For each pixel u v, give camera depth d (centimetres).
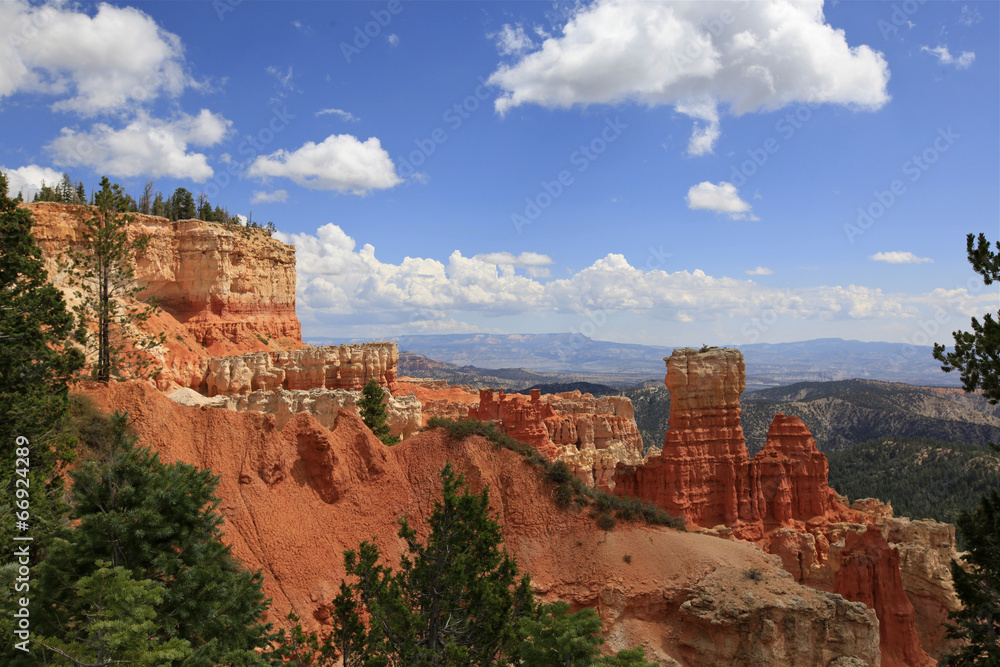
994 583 3312
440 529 3102
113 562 2238
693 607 4056
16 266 3644
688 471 6506
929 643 5391
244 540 3734
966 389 3356
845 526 6306
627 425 10556
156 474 2483
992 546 3300
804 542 5619
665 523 4884
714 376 6669
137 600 1970
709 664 3900
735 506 6531
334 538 4100
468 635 2973
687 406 6675
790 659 3794
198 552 2384
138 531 2231
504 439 5069
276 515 3919
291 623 3541
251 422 4175
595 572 4381
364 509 4344
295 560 3812
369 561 3019
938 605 5459
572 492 4788
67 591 2192
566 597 4294
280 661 2667
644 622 4184
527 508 4666
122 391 3991
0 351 3222
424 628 2883
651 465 6731
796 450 6881
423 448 4841
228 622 2364
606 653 4025
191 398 6400
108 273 5234
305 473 4250
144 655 1839
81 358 4003
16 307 3491
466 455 4803
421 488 4638
